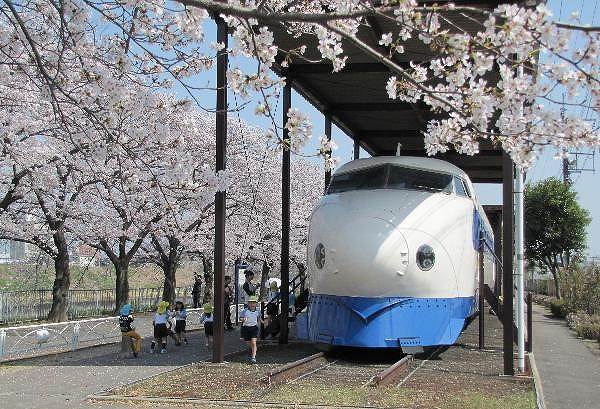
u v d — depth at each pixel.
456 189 14.75
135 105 7.44
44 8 8.08
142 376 12.06
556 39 4.78
